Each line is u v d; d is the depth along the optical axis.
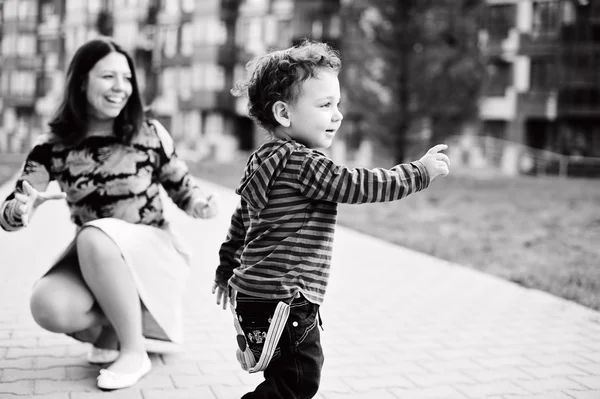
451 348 4.58
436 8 21.67
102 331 3.96
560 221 13.18
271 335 2.59
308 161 2.65
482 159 34.72
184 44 45.31
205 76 43.91
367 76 22.45
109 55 3.75
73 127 3.79
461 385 3.82
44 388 3.52
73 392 3.47
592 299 6.26
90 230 3.62
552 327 5.21
